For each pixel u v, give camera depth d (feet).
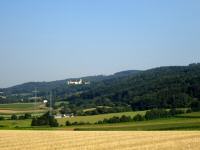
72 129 316.19
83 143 163.73
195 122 321.52
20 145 158.92
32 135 212.23
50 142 170.30
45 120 409.28
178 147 142.82
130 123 376.68
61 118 473.26
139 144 155.22
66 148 146.92
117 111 536.83
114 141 168.76
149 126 310.45
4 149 145.59
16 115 546.67
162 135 194.70
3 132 244.01
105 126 348.18
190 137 179.73
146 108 550.36
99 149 142.61
